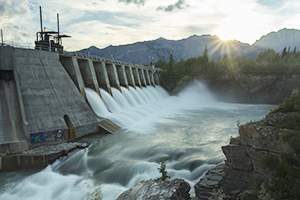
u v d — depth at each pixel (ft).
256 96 311.27
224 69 356.59
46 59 129.08
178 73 395.55
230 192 48.29
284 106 45.29
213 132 130.93
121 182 75.56
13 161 86.22
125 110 183.01
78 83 149.07
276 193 35.17
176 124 154.81
